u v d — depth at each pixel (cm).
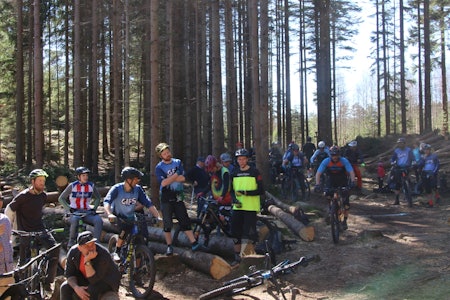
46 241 613
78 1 1847
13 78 2572
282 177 1481
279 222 964
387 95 3344
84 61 2444
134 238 638
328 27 2238
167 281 671
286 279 655
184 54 2208
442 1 2431
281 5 3161
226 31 2258
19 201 621
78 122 1830
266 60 1531
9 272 491
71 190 751
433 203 1284
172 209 716
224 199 778
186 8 2220
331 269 690
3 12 2397
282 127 3859
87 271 441
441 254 737
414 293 569
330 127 2306
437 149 2173
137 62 2761
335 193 881
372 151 2519
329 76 2298
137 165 2742
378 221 1077
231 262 744
